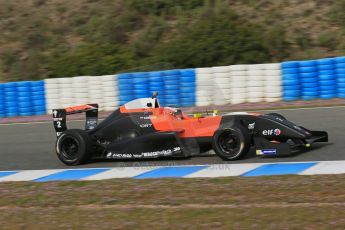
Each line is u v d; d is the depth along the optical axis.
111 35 70.25
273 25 65.62
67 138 26.89
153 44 66.94
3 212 18.67
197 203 17.84
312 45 62.03
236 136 23.81
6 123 47.31
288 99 46.34
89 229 16.02
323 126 32.31
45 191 21.12
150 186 20.47
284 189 18.52
